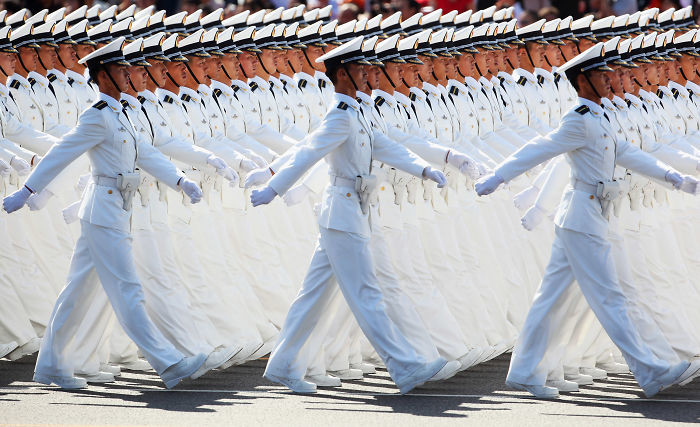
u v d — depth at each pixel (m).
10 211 23.00
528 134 30.84
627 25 32.59
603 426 20.97
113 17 31.75
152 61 25.81
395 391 24.08
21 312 26.09
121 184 23.23
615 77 25.05
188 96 27.20
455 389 24.47
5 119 26.17
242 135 28.20
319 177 25.03
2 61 26.56
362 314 23.33
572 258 23.45
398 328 23.81
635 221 25.33
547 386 24.00
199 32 27.56
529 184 29.92
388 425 20.86
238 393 23.64
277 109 29.61
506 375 26.25
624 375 26.47
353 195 23.34
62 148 23.03
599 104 23.55
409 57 26.44
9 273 26.39
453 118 28.73
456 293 26.73
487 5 42.66
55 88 28.25
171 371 23.53
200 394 23.50
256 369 26.39
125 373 25.72
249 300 27.25
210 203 27.02
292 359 23.80
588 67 23.38
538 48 31.83
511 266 29.11
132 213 24.08
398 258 25.03
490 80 30.67
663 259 27.22
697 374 24.61
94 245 23.25
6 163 24.69
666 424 21.16
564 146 23.34
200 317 25.41
